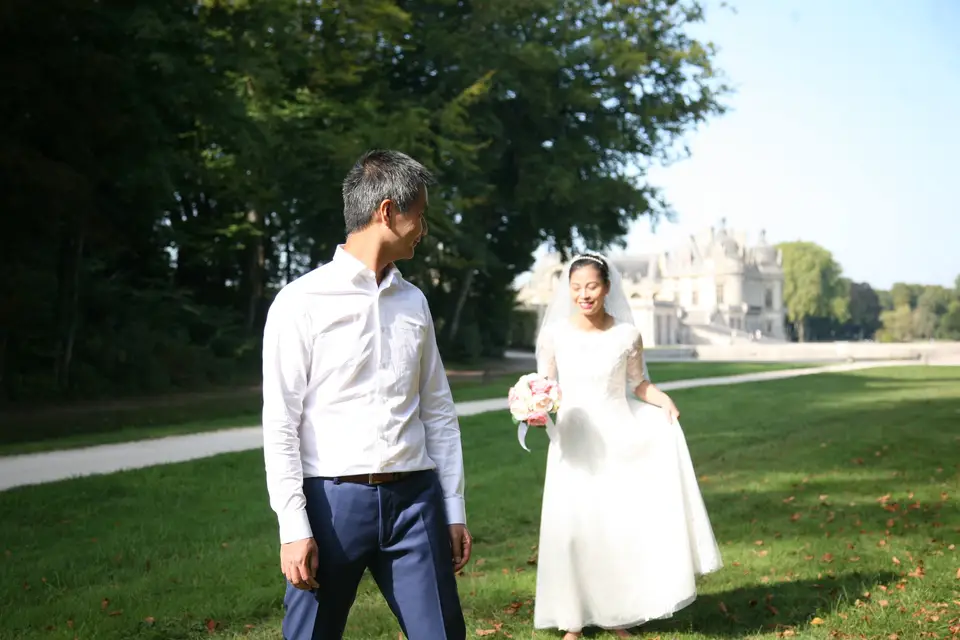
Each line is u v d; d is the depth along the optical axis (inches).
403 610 100.3
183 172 892.0
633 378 185.2
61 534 270.2
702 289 4842.5
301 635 99.9
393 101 1175.0
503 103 1360.7
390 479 100.3
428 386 108.7
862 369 1384.1
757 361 1952.5
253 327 1221.7
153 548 248.1
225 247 1101.7
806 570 214.8
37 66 627.2
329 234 1130.7
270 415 97.7
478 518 288.4
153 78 709.9
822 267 5147.6
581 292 178.7
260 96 912.3
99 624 174.9
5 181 635.5
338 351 99.6
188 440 506.6
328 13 989.8
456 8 1326.3
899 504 298.2
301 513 96.0
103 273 1045.2
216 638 170.7
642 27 1419.8
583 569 172.1
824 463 399.5
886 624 173.2
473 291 1700.3
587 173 1395.2
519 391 169.3
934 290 5787.4
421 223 104.6
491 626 177.9
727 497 320.8
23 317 747.4
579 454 176.4
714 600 194.2
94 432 565.9
